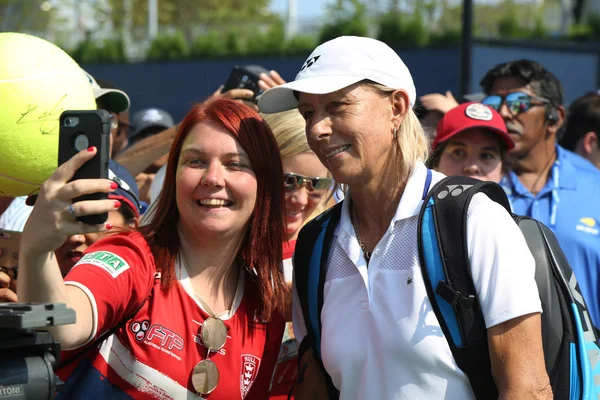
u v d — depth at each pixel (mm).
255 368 2508
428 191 2408
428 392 2283
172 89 12859
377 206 2502
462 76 6387
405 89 2455
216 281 2514
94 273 2158
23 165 1856
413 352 2283
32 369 1646
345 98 2379
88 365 2279
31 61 1843
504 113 4230
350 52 2408
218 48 16359
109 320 2186
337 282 2490
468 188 2330
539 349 2227
